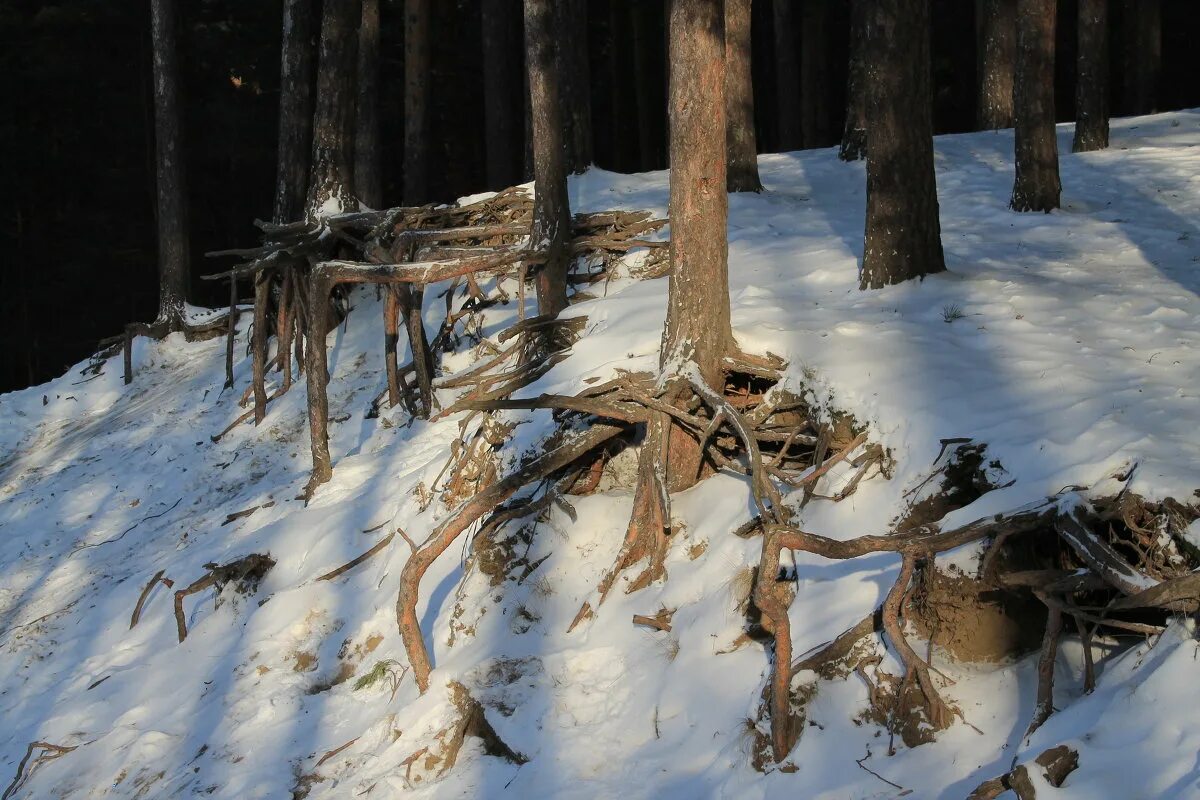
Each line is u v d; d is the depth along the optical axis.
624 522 8.57
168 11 19.91
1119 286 10.01
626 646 7.58
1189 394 7.02
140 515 13.51
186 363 18.08
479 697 7.50
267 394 15.03
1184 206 13.51
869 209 10.49
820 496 7.61
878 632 6.47
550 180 11.83
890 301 9.97
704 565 7.77
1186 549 5.63
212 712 8.86
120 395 17.88
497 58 24.88
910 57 10.24
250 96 32.62
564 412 9.12
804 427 8.12
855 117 19.25
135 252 31.70
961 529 6.22
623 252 12.85
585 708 7.28
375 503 10.70
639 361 8.96
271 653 9.24
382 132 33.22
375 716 8.10
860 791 5.79
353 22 16.19
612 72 33.47
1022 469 6.61
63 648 11.01
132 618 10.97
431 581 9.07
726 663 7.00
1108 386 7.35
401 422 12.72
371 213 15.21
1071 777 4.96
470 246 13.30
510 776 7.00
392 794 7.23
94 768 8.71
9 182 30.06
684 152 8.33
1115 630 6.02
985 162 17.72
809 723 6.24
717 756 6.50
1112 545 6.01
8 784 9.02
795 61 28.44
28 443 17.27
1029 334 8.69
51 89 30.61
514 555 8.71
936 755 5.84
